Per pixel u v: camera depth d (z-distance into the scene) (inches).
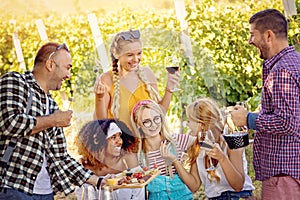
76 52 332.2
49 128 146.2
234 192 168.6
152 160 146.9
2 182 137.8
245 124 146.1
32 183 140.3
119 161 148.6
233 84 268.7
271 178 145.2
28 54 358.9
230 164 161.5
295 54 142.8
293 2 239.5
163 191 157.6
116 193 160.9
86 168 152.9
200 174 165.2
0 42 369.7
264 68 146.6
